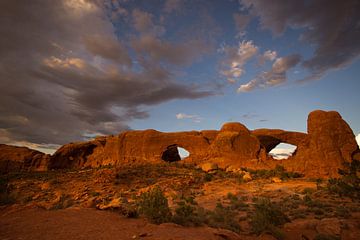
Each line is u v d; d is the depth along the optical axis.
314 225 12.08
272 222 12.52
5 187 17.58
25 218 9.48
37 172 52.28
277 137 54.06
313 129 39.84
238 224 12.65
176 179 33.50
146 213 10.98
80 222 9.12
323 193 22.17
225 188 29.33
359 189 21.38
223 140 49.16
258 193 24.94
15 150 64.69
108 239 7.09
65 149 63.19
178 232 8.30
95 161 61.06
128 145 58.50
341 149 37.31
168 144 56.38
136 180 33.69
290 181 32.25
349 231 11.08
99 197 24.06
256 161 44.44
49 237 7.01
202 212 14.62
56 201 21.67
